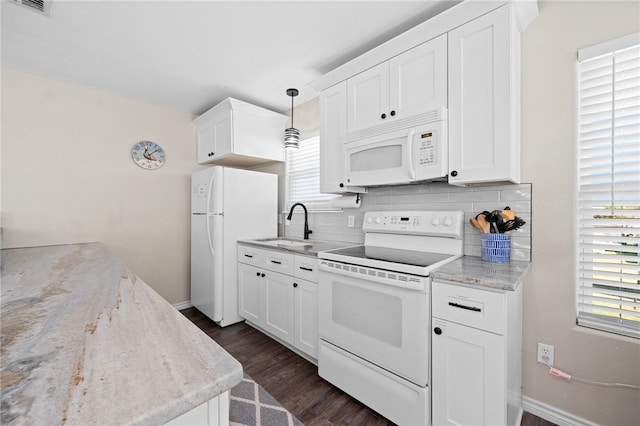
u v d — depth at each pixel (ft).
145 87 8.70
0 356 1.86
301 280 6.93
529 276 5.20
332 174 7.32
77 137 8.54
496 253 5.10
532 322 5.18
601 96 4.61
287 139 8.86
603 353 4.57
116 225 9.25
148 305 2.92
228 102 8.99
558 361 4.93
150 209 9.96
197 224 9.82
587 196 4.79
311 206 9.73
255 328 8.94
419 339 4.49
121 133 9.34
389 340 4.90
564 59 4.85
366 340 5.24
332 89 7.29
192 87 8.68
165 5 5.19
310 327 6.70
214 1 5.09
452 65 5.13
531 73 5.14
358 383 5.37
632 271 4.45
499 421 3.84
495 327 3.86
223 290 9.00
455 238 5.85
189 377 1.67
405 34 5.52
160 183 10.21
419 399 4.50
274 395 5.70
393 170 5.93
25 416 1.31
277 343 7.93
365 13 5.42
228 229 9.14
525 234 5.22
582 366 4.74
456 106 5.09
